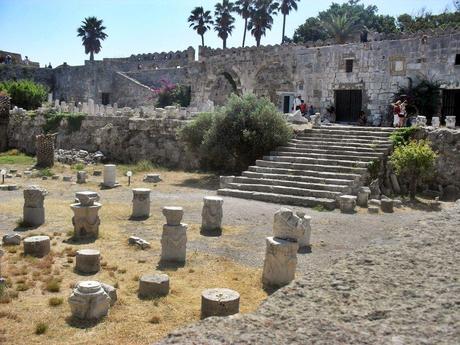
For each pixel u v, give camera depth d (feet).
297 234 34.40
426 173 69.21
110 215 54.19
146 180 80.74
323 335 13.35
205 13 240.53
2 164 100.78
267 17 226.79
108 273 34.78
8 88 149.48
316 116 90.07
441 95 99.35
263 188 67.97
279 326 13.92
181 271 35.83
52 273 34.35
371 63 109.19
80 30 260.83
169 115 101.45
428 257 19.48
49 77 199.00
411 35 108.47
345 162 71.41
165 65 190.60
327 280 17.24
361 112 106.93
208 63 152.25
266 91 136.77
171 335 13.52
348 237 46.70
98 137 110.52
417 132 77.61
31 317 26.99
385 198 64.95
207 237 45.80
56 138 117.39
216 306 26.99
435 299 15.61
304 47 125.90
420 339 13.15
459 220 25.40
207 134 82.38
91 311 26.84
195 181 81.20
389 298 15.75
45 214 53.57
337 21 180.24
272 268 33.22
